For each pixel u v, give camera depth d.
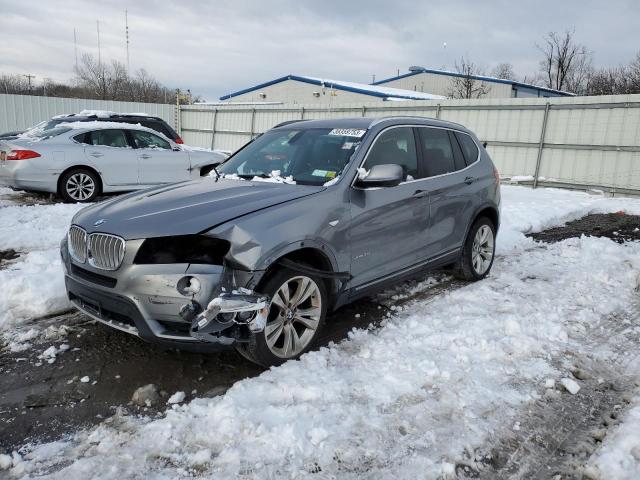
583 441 2.87
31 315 4.51
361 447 2.74
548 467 2.67
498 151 15.31
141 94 44.12
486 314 4.59
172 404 3.17
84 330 4.22
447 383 3.39
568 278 5.74
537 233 8.59
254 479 2.50
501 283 5.61
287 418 2.93
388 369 3.55
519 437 2.90
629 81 43.66
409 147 4.79
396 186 4.43
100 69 45.34
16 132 16.70
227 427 2.83
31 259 5.77
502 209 9.65
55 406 3.15
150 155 11.28
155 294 3.19
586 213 10.49
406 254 4.59
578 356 3.87
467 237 5.46
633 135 12.77
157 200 3.80
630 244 7.56
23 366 3.62
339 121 4.80
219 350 3.26
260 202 3.61
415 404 3.15
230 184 4.17
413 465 2.62
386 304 4.93
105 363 3.68
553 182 14.30
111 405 3.17
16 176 9.98
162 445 2.74
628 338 4.24
